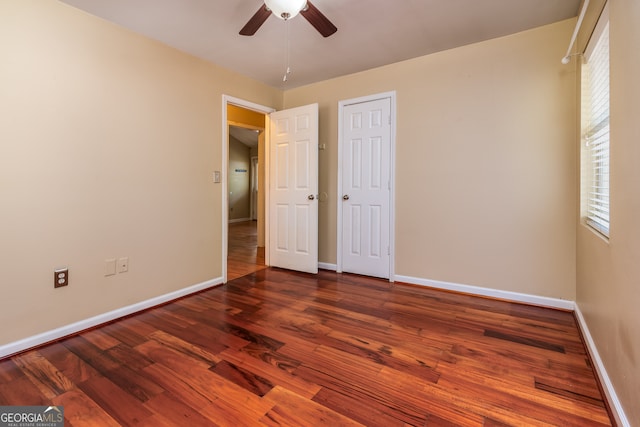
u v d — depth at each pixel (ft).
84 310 7.52
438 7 7.54
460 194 9.91
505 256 9.34
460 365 6.00
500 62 9.14
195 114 10.03
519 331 7.42
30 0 6.54
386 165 11.30
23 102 6.48
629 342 4.08
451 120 9.95
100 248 7.80
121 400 5.01
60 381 5.51
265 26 8.26
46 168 6.84
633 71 4.05
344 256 12.46
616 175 4.73
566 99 8.38
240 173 33.53
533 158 8.84
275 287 10.75
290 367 5.94
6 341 6.33
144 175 8.71
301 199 12.49
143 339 7.06
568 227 8.50
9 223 6.36
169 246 9.39
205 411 4.76
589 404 4.92
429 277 10.57
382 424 4.51
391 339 7.04
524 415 4.68
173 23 8.04
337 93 12.23
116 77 8.02
